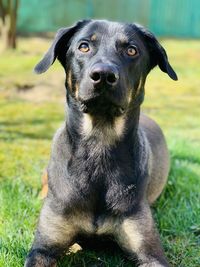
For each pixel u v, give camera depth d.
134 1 3.40
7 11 2.11
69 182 0.51
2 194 0.66
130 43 0.51
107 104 0.48
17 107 1.25
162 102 1.38
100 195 0.51
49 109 1.25
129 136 0.52
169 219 0.62
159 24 3.41
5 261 0.51
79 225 0.52
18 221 0.60
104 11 3.38
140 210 0.52
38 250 0.51
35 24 3.17
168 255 0.55
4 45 2.15
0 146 0.91
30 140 0.96
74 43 0.52
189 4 3.35
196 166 0.82
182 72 1.86
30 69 1.77
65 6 3.25
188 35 3.38
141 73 0.53
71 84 0.52
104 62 0.47
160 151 0.67
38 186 0.71
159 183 0.65
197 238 0.59
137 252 0.51
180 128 1.10
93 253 0.55
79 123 0.52
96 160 0.51
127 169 0.52
